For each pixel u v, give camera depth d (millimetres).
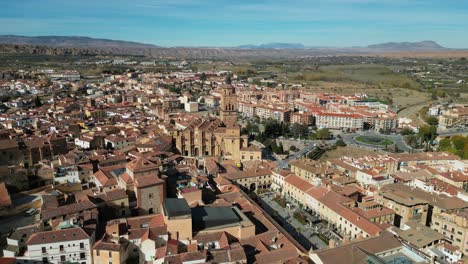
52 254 127375
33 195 181375
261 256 131500
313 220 183000
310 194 198625
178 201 145750
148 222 146875
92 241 134500
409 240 148250
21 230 139625
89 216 145125
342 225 174000
